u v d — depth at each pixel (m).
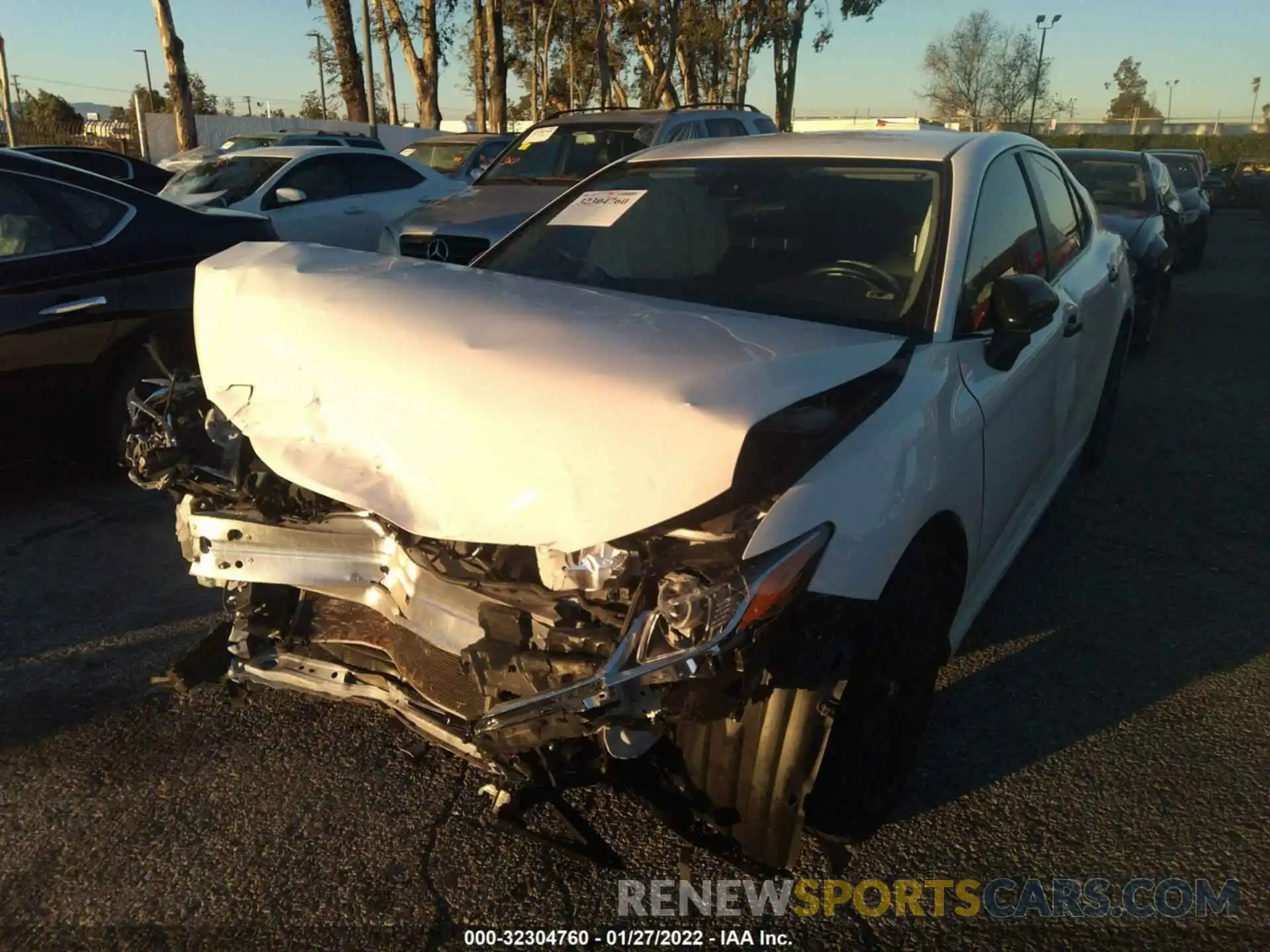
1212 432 6.73
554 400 2.36
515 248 4.00
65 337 5.12
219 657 3.11
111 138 32.25
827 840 2.70
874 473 2.47
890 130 4.17
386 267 3.24
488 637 2.39
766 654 2.19
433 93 30.28
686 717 2.17
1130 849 2.88
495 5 29.69
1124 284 5.42
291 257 3.25
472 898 2.70
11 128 25.38
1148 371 8.53
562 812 2.48
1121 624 4.13
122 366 5.39
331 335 2.73
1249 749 3.32
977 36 57.53
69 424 5.23
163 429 2.94
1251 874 2.79
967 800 3.07
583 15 37.16
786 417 2.46
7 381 4.95
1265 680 3.72
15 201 5.09
